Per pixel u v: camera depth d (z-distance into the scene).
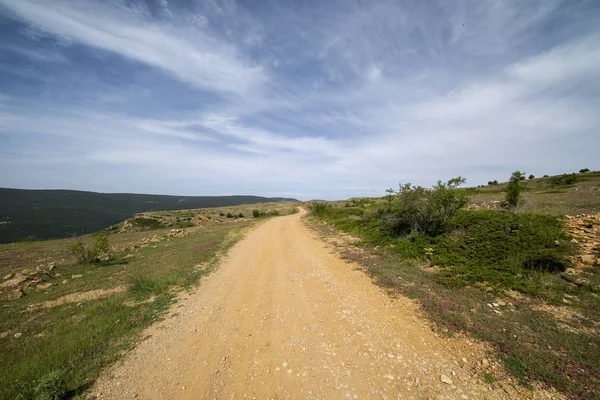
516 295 5.92
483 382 3.53
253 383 3.88
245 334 5.33
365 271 8.76
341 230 18.92
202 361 4.49
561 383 3.31
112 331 5.67
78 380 4.10
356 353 4.42
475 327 4.73
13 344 5.36
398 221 12.75
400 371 3.89
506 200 16.50
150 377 4.14
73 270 11.67
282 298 7.14
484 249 8.26
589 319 4.66
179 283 8.84
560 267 6.83
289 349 4.69
